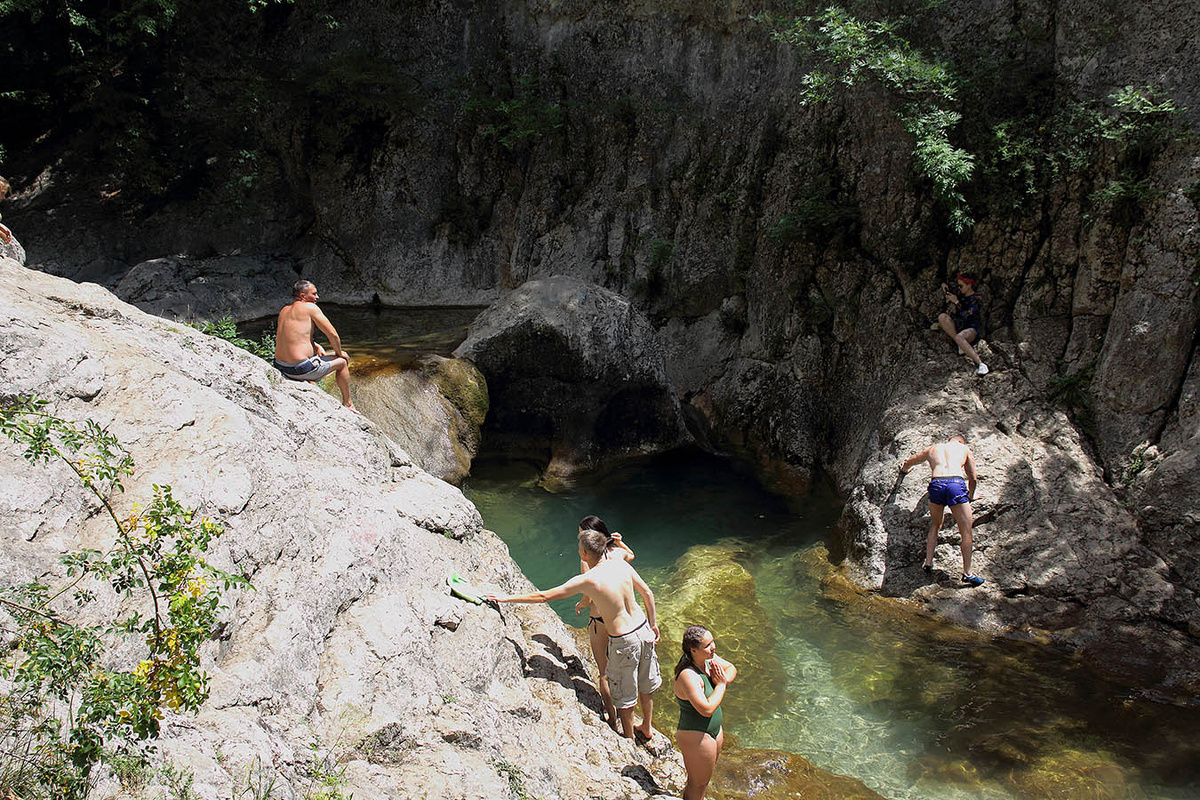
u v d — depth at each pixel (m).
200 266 16.16
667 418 12.92
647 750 5.99
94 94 16.72
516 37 16.52
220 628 4.34
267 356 9.48
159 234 17.00
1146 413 9.38
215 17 17.19
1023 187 10.31
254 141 17.41
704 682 5.33
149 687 3.43
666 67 15.26
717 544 10.29
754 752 6.59
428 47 16.94
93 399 4.69
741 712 7.40
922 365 10.62
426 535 6.44
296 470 5.53
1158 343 9.27
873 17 11.48
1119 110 9.68
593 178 15.99
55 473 4.13
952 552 9.06
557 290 12.18
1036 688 7.68
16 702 3.35
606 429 12.60
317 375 7.53
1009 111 10.52
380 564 5.64
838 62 11.13
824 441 12.16
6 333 4.42
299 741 4.22
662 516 11.06
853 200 11.90
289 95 16.80
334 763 4.27
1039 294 10.34
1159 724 7.17
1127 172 9.59
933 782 6.58
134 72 17.02
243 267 16.45
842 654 8.23
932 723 7.25
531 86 16.28
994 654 8.18
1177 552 8.58
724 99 14.62
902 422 10.17
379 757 4.46
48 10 16.52
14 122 17.72
